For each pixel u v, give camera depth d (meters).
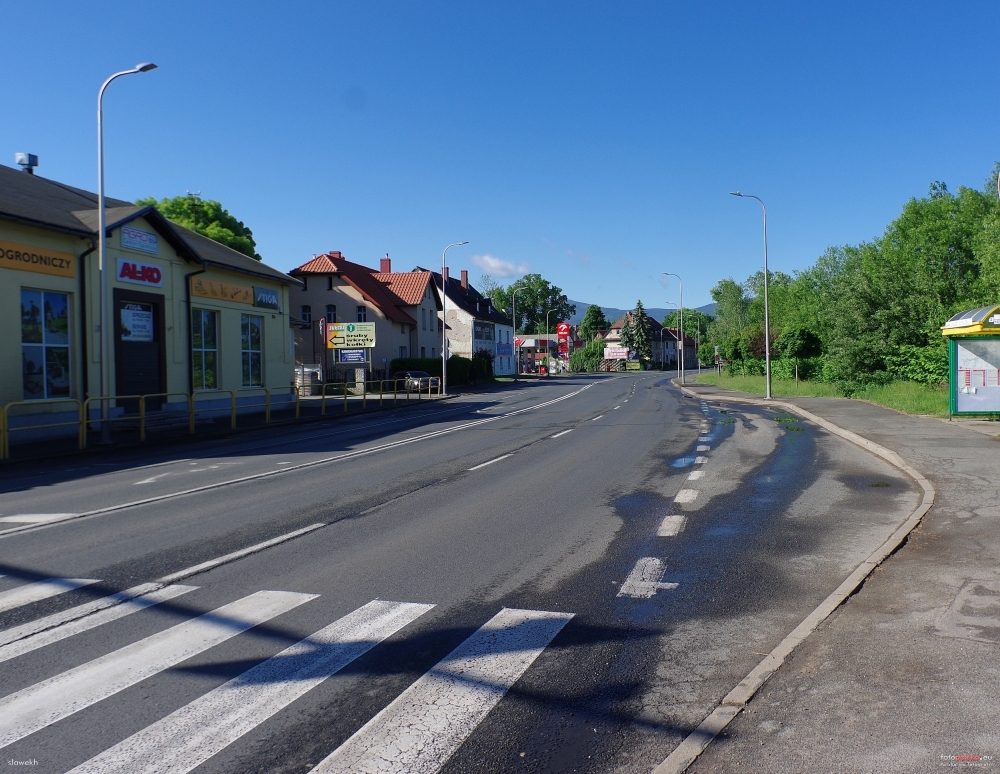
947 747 3.70
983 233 37.38
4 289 19.92
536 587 6.63
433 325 71.31
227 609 6.08
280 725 4.11
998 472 12.02
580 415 28.42
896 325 33.50
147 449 19.48
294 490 11.93
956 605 5.74
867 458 14.88
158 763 3.73
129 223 24.28
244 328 31.25
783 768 3.56
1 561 7.70
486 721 4.14
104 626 5.70
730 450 16.62
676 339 159.00
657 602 6.19
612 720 4.14
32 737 4.00
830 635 5.23
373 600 6.28
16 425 20.19
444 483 12.43
